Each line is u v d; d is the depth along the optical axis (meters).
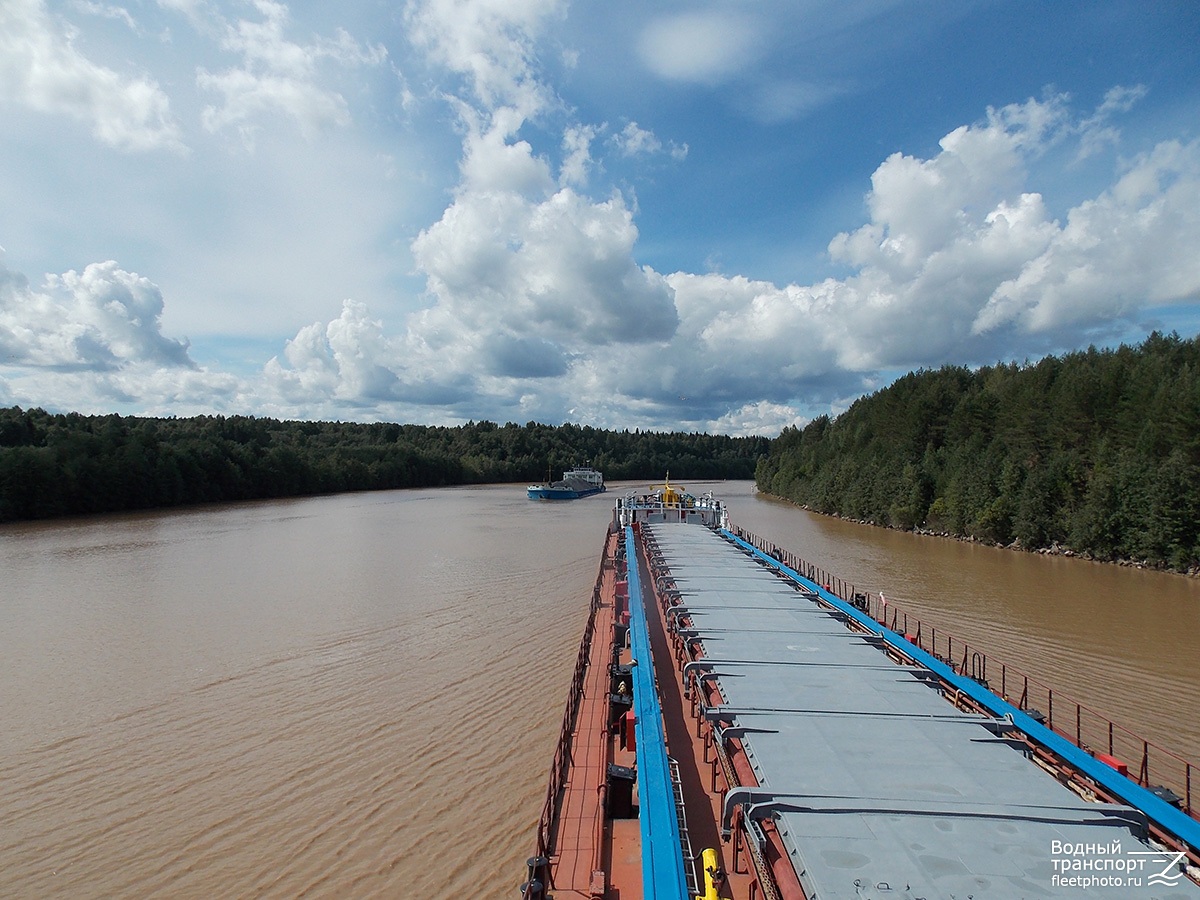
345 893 13.54
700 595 19.22
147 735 20.36
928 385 108.56
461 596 37.34
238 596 37.53
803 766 9.11
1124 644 29.77
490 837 15.26
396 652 27.58
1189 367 71.69
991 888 6.64
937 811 7.89
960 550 61.00
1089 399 69.94
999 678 25.23
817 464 119.94
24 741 20.06
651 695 12.41
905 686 12.09
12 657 27.23
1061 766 11.16
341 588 39.59
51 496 79.56
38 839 15.45
